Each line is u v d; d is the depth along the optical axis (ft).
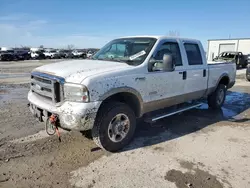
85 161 11.10
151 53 13.30
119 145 12.19
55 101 10.76
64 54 153.07
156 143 13.26
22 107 20.63
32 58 136.36
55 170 10.28
